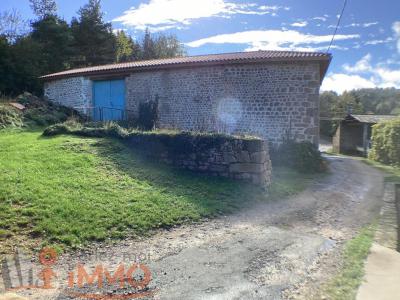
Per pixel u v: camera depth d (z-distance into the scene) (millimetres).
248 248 5148
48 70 26703
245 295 3809
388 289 3982
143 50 44656
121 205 6164
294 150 12969
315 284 4105
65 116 17141
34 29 30328
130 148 9539
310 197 8812
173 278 4129
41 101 18375
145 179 7844
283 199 8305
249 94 13961
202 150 8812
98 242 4969
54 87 19938
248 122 13977
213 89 14625
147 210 6160
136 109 16594
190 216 6281
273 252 5043
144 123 16156
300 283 4125
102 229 5266
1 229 4871
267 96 13664
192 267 4434
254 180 8438
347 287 4023
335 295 3834
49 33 29688
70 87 19078
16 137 11219
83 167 7836
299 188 9625
